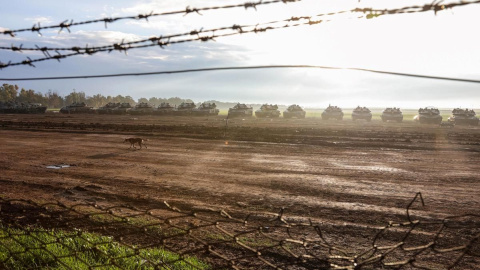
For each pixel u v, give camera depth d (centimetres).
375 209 801
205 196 909
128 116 5753
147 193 935
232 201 866
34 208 754
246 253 553
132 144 1923
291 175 1168
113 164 1354
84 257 489
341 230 664
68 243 529
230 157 1536
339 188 995
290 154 1638
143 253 518
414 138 2438
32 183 1041
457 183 1064
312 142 2089
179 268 484
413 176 1162
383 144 2027
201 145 1934
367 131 2967
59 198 884
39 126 3177
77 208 775
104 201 864
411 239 615
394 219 730
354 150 1797
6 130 2786
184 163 1382
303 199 881
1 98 14075
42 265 465
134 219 702
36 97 16488
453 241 599
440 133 2884
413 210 793
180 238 612
